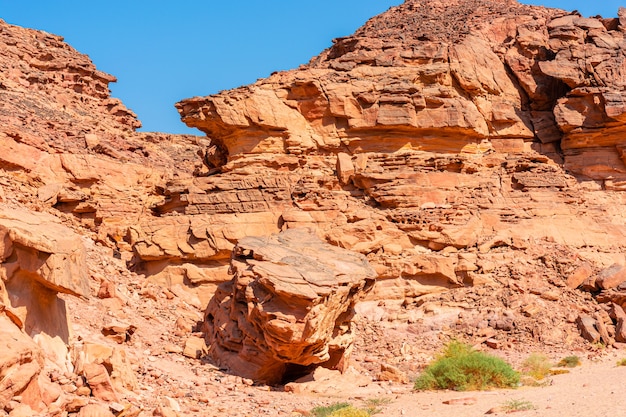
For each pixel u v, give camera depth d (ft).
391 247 105.91
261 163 114.21
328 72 118.83
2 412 38.29
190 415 49.39
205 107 114.73
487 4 147.02
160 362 64.80
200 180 111.45
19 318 46.57
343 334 71.92
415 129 116.98
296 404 57.93
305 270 68.33
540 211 113.09
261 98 114.93
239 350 70.23
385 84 117.50
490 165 119.03
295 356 65.92
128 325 67.15
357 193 114.32
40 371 42.14
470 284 102.58
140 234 107.04
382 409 55.42
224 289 76.69
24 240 48.08
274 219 107.04
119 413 43.93
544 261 105.81
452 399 56.24
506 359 84.58
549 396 54.34
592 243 111.75
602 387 56.44
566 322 94.73
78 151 119.34
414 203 110.73
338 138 116.98
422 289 102.63
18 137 108.78
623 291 97.96
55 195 105.81
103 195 116.78
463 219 109.40
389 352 88.43
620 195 119.55
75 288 50.72
